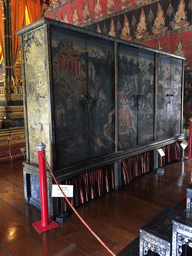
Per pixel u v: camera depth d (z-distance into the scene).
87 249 2.20
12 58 6.89
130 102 3.92
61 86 2.76
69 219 2.79
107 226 2.62
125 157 3.80
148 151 4.46
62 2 11.62
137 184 3.94
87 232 2.50
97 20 10.10
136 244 2.26
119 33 9.35
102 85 3.35
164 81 4.74
